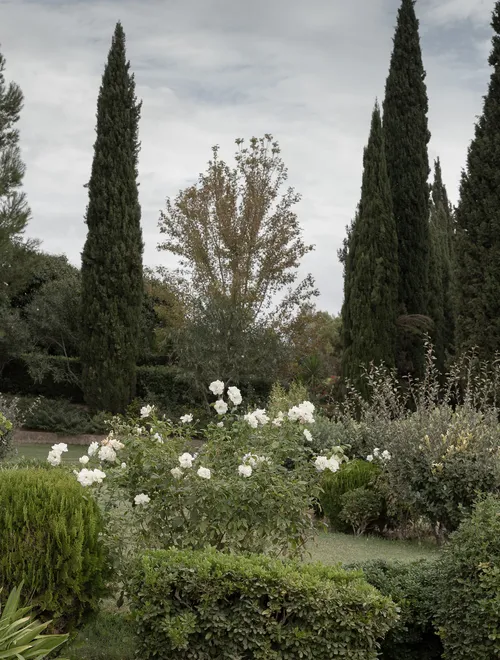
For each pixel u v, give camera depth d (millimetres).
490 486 7867
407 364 20203
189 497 4902
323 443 10148
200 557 4023
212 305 20125
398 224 20875
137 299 20875
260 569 3826
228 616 3791
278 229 23828
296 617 3818
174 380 20719
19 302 25656
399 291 20641
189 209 23516
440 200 30625
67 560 4242
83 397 21641
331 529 9258
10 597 3688
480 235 16750
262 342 20094
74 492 4488
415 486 8250
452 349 22625
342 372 19000
